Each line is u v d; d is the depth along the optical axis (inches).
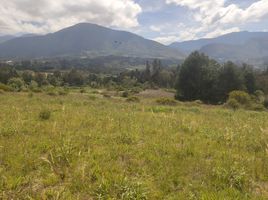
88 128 451.2
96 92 3095.5
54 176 265.6
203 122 568.4
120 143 377.4
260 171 294.4
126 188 239.9
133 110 770.2
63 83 4808.1
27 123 470.0
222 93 2608.3
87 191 244.2
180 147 368.8
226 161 317.4
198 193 244.7
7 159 300.5
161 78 4899.1
